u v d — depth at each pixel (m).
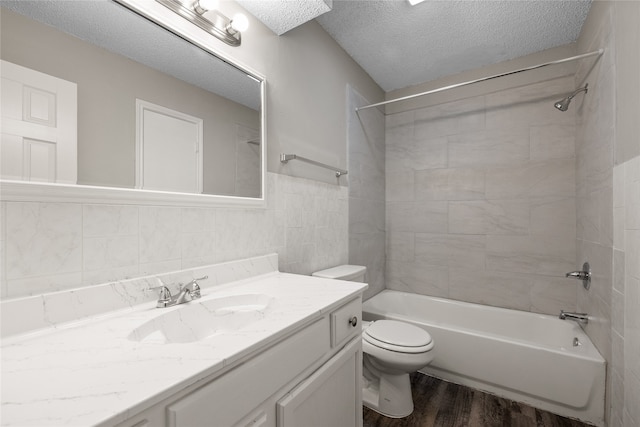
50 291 0.75
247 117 1.35
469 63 2.37
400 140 2.77
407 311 2.54
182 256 1.07
